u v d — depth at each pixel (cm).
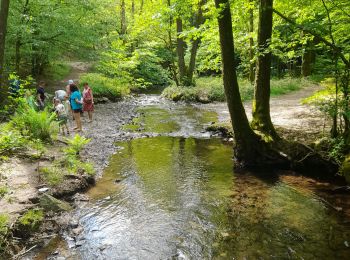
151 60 3278
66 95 1483
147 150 1138
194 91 2312
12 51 1995
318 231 611
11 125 996
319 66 883
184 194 778
